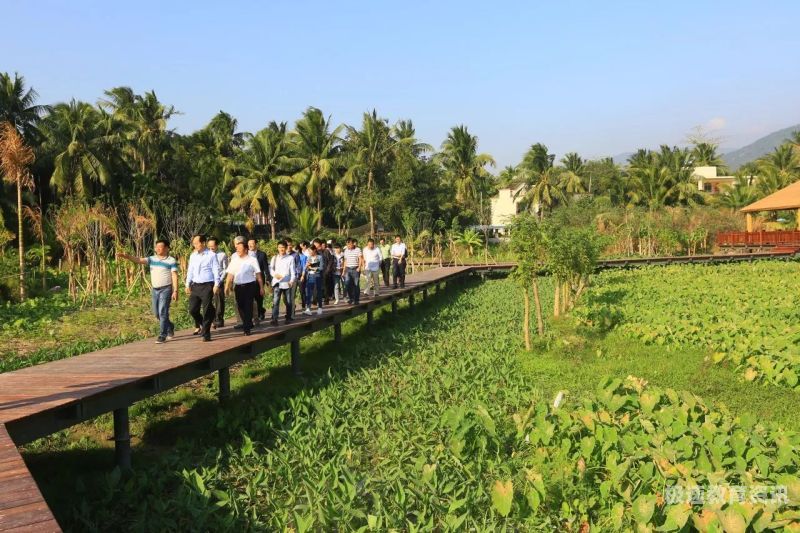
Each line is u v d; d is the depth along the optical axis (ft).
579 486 20.02
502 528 18.12
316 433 26.08
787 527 15.89
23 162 69.10
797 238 117.39
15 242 108.37
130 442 25.67
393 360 40.01
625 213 149.59
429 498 19.92
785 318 47.91
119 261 79.51
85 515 19.56
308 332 40.88
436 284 77.46
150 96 148.25
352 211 181.57
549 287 81.51
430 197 163.22
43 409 20.62
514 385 33.30
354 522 19.06
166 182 154.92
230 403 31.68
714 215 147.95
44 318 52.16
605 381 27.09
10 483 15.85
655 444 21.33
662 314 49.96
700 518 16.70
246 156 161.99
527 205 198.59
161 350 30.99
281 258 39.04
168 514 19.98
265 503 21.16
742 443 20.57
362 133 168.55
